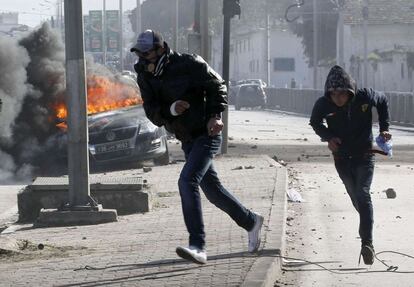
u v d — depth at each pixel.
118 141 33.72
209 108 14.02
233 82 144.88
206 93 14.04
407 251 16.95
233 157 37.22
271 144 47.22
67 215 21.11
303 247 17.44
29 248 17.61
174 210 22.78
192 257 13.77
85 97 20.98
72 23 20.47
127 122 33.97
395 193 25.16
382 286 13.93
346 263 15.80
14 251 16.97
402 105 72.81
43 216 21.16
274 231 17.61
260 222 15.34
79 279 13.96
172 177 30.41
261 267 13.95
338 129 15.67
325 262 15.90
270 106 114.25
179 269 14.27
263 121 78.44
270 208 21.36
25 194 22.84
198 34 39.31
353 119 15.58
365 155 15.69
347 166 15.77
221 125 13.93
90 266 15.12
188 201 13.89
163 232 19.00
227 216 20.42
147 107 14.28
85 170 21.27
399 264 15.70
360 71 112.00
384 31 120.00
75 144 21.16
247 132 59.84
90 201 21.34
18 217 23.33
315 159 38.09
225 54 38.72
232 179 28.56
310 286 13.93
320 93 91.12
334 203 24.09
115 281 13.61
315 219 21.23
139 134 33.97
